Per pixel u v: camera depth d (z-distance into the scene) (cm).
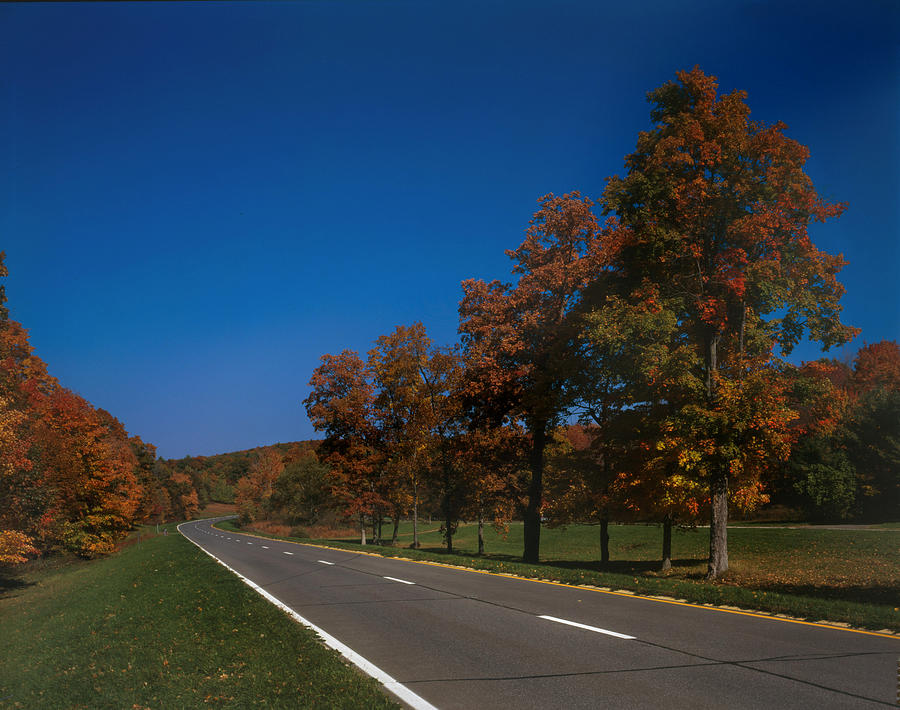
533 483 2870
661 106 2019
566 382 2455
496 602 1198
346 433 4625
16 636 1325
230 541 4972
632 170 2050
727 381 1731
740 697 552
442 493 4250
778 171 1780
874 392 4741
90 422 5391
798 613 970
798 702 531
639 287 2022
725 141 1819
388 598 1312
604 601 1166
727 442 1689
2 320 3575
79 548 4469
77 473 4728
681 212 1861
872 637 792
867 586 1594
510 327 2741
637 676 636
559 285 2733
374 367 4369
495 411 3016
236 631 954
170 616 1155
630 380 2027
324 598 1345
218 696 620
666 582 1355
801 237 1775
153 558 3009
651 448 1967
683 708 530
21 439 3341
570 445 3084
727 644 763
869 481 4506
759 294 1762
